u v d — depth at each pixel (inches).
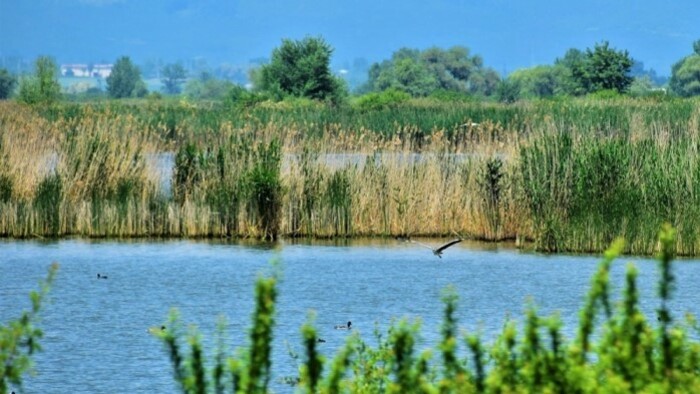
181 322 3383.4
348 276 4141.2
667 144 4781.0
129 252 4653.1
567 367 1233.4
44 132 5364.2
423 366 1301.7
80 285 3969.0
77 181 5088.6
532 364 1238.9
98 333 3253.0
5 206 4980.3
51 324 3368.6
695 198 4527.6
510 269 4291.3
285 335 3198.8
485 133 6200.8
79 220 5014.8
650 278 4020.7
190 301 3718.0
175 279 4084.6
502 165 5059.1
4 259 4463.6
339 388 1332.4
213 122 7819.9
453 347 1307.8
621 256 4525.1
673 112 7298.2
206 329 3299.7
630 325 1266.0
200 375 1306.6
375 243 4950.8
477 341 1299.2
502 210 4960.6
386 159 5167.3
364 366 1793.8
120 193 5113.2
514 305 3624.5
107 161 5142.7
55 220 5004.9
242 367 1285.7
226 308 3619.6
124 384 2743.6
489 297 3769.7
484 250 4751.5
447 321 1364.4
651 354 1270.9
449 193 5054.1
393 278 4111.7
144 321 3425.2
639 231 4539.9
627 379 1241.4
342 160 5413.4
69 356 2984.7
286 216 5039.4
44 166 5211.6
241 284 4015.8
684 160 4608.8
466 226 5000.0
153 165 5315.0
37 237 4980.3
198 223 5029.5
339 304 3659.0
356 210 5039.4
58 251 4660.4
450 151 5693.9
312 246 4849.9
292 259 4512.8
